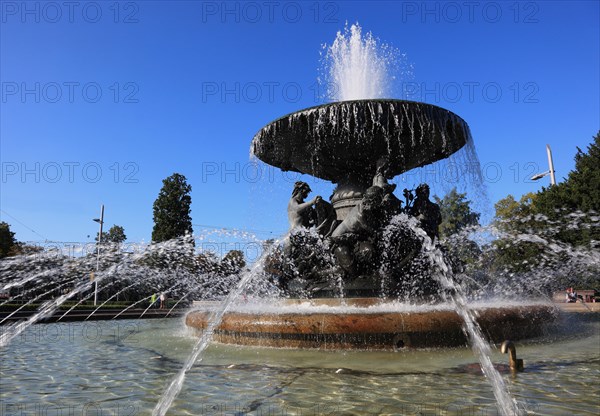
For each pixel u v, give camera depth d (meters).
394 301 7.99
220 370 4.94
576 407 3.46
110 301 22.84
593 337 7.81
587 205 22.16
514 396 3.78
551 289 15.78
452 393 3.88
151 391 4.21
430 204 9.30
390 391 3.97
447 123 8.57
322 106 8.18
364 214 8.28
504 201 34.53
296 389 4.09
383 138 8.60
